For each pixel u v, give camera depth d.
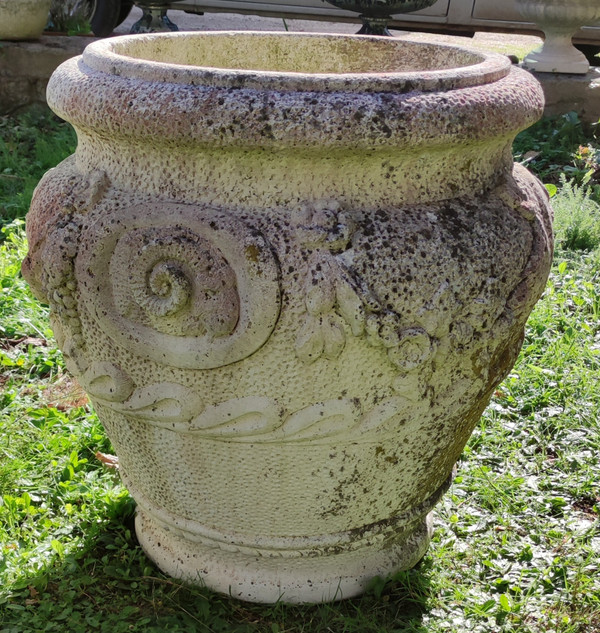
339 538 2.21
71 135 6.32
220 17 11.49
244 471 2.07
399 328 1.84
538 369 3.42
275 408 1.92
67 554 2.46
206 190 1.85
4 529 2.53
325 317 1.81
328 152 1.76
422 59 2.62
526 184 2.12
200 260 1.82
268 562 2.29
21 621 2.22
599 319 3.92
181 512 2.26
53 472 2.80
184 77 1.78
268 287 1.79
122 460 2.31
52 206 2.01
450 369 1.96
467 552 2.55
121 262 1.88
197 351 1.88
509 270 1.96
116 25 8.44
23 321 3.71
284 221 1.82
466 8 8.43
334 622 2.27
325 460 2.03
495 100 1.88
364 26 7.39
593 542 2.61
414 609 2.34
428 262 1.84
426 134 1.77
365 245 1.81
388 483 2.14
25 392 3.30
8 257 4.16
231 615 2.29
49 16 7.65
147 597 2.33
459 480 2.82
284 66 2.75
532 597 2.38
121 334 1.94
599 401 3.28
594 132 6.59
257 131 1.72
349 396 1.91
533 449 3.05
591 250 4.75
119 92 1.82
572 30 6.86
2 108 6.76
